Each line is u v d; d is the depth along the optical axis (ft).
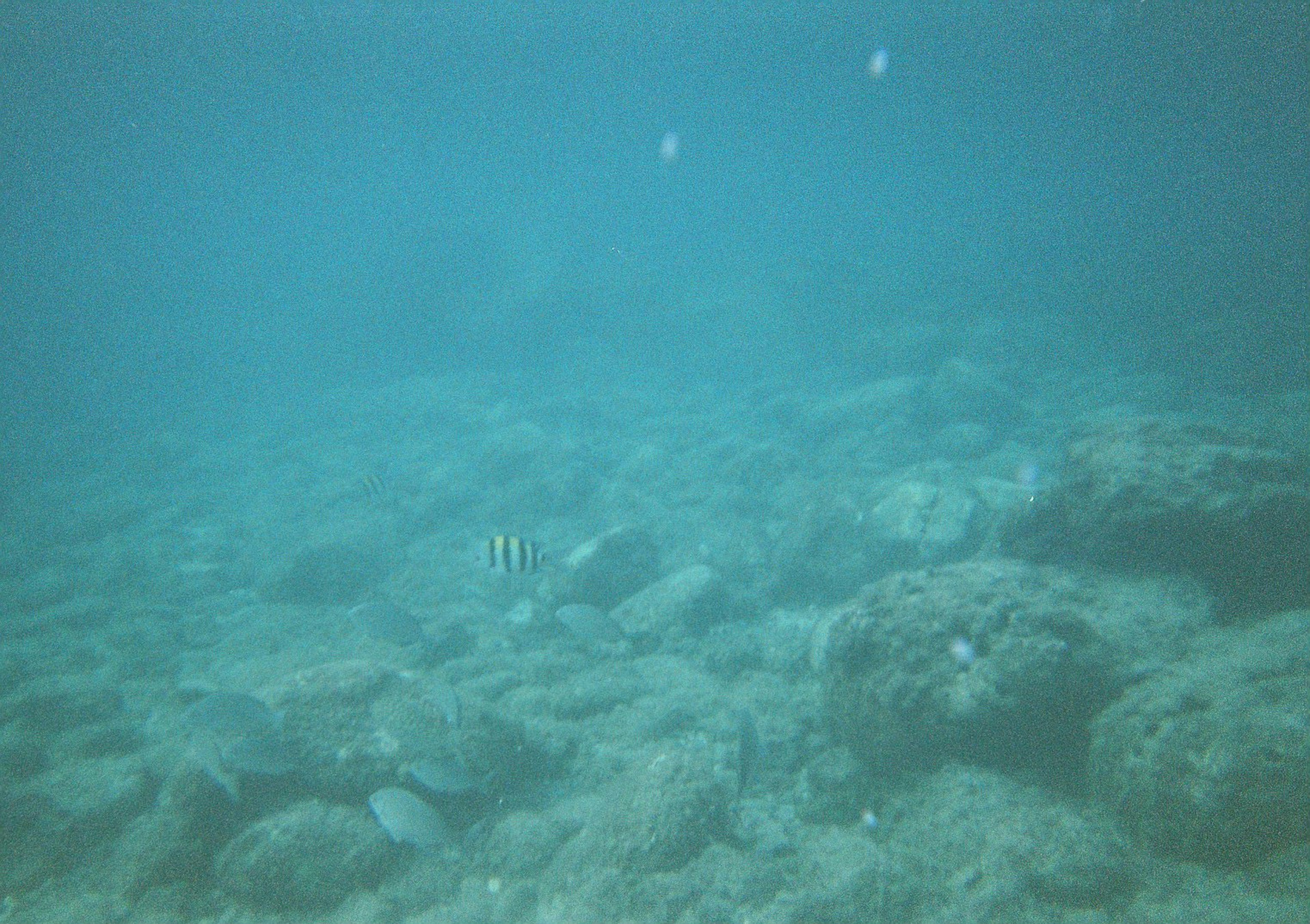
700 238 136.05
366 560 42.60
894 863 14.84
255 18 103.19
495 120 228.02
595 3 117.50
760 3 121.39
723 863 15.65
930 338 78.84
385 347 122.21
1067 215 295.69
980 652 16.87
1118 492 20.89
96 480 74.08
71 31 95.86
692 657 28.50
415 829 15.19
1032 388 65.82
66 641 37.04
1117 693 15.72
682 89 210.38
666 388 88.22
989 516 32.30
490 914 16.35
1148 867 12.80
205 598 42.45
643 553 35.55
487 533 48.52
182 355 198.18
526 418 77.30
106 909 17.58
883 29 140.26
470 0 109.91
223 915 16.98
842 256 111.04
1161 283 106.22
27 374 202.69
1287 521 18.95
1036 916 12.63
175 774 19.25
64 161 211.82
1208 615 18.08
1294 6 108.99
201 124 177.88
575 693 25.44
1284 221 173.17
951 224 285.02
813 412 61.05
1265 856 11.89
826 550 33.91
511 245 118.83
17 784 21.61
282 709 19.74
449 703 18.79
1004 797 15.10
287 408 103.35
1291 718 12.79
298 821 17.66
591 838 16.80
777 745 21.76
